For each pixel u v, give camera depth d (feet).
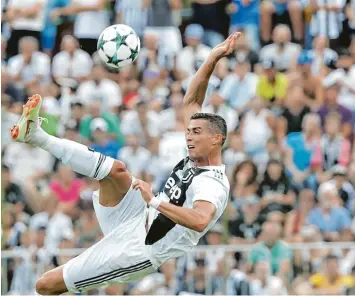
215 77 114.73
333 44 121.60
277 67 116.88
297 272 88.53
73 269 57.57
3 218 97.50
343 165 105.81
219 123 56.39
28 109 54.75
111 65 59.52
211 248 88.84
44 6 123.44
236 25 122.72
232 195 96.89
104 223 57.88
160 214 56.59
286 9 121.80
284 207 95.91
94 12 123.03
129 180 56.85
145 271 57.47
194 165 56.65
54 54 121.90
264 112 108.68
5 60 120.47
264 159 103.96
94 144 106.83
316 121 107.45
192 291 88.38
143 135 107.14
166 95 113.91
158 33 121.19
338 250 89.40
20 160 104.58
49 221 97.45
